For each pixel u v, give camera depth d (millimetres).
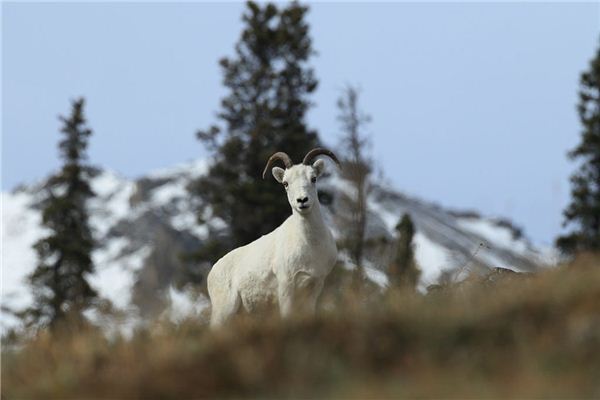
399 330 32500
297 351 31484
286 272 44906
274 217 141375
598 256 41844
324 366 30734
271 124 145750
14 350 39531
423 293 43625
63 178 147250
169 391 30516
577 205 131125
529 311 33062
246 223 141500
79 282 140250
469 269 45125
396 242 80938
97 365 33625
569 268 40031
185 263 139125
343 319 34000
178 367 31844
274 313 37500
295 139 144625
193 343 33938
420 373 29703
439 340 31766
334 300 42938
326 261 45094
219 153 150000
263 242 47375
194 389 30516
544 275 39062
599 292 33406
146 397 30516
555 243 128375
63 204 143500
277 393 29891
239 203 142125
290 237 45219
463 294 37594
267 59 155250
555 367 29406
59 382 32156
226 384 30641
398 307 34812
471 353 30922
